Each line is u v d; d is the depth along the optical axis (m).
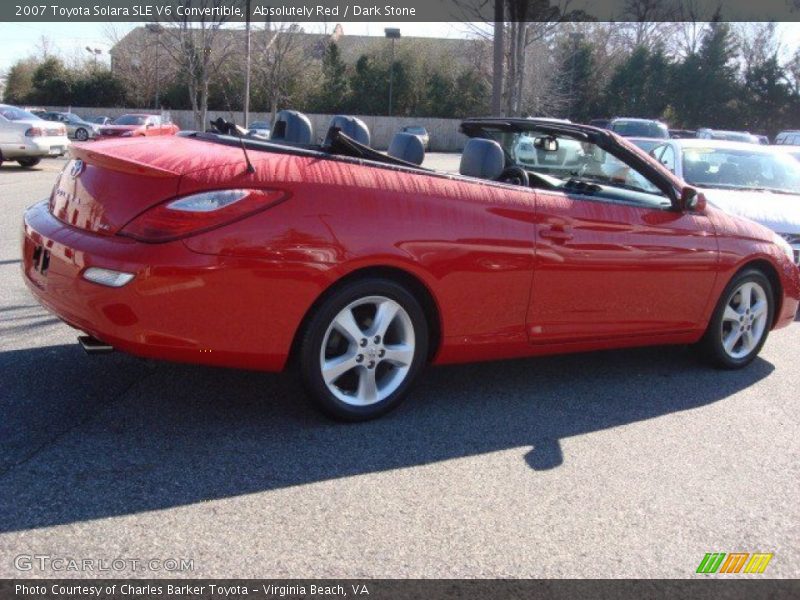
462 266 3.94
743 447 4.02
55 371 4.37
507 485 3.40
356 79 51.44
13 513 2.88
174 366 4.56
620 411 4.44
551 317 4.36
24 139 17.81
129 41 50.16
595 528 3.09
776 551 3.02
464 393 4.55
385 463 3.52
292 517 2.99
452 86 51.97
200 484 3.19
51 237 3.60
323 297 3.62
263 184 3.43
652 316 4.81
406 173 3.89
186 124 46.69
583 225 4.39
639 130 21.52
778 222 7.39
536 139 5.25
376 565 2.73
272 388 4.31
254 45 27.78
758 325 5.46
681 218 4.89
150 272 3.23
